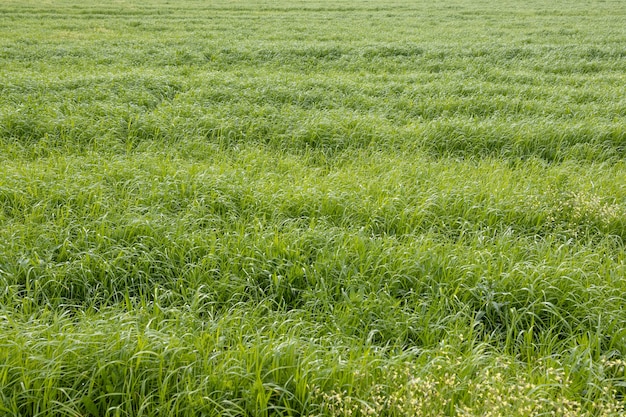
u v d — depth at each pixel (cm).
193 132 1049
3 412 384
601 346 505
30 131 1016
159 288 565
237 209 743
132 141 1002
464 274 576
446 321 524
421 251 620
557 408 394
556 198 782
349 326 508
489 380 430
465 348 493
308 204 745
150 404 405
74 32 2348
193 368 428
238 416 401
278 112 1173
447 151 1004
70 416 390
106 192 770
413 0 4428
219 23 2784
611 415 397
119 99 1208
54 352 424
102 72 1534
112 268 589
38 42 2048
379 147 1010
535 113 1227
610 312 525
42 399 397
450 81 1478
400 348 485
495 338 519
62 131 999
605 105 1277
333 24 2802
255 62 1761
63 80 1339
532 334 521
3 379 398
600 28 2600
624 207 758
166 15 3086
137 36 2266
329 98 1307
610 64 1747
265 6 3703
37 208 708
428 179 843
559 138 1044
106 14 3070
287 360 432
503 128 1070
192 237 636
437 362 446
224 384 412
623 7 3781
